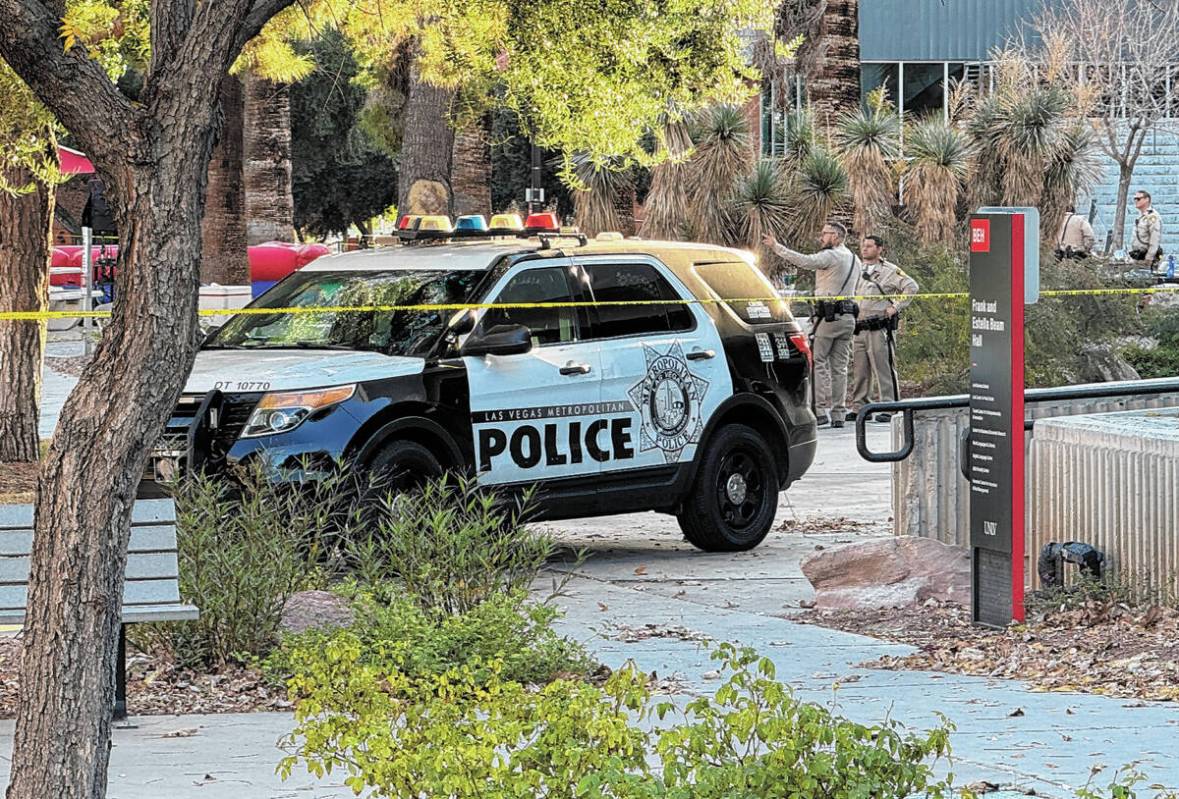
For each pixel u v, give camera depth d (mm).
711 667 11211
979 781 7793
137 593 9766
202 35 5848
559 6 19297
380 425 14266
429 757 5777
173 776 8078
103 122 5789
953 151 34125
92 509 5746
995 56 52219
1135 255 38812
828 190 31859
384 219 67625
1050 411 15289
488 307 15242
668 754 5820
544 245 16078
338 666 6922
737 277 17188
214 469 13906
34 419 20344
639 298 16281
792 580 15023
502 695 6527
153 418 5805
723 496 16594
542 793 5816
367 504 13875
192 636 10977
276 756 8531
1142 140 54906
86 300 39562
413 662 10406
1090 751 8477
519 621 10992
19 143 17641
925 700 9969
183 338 5828
